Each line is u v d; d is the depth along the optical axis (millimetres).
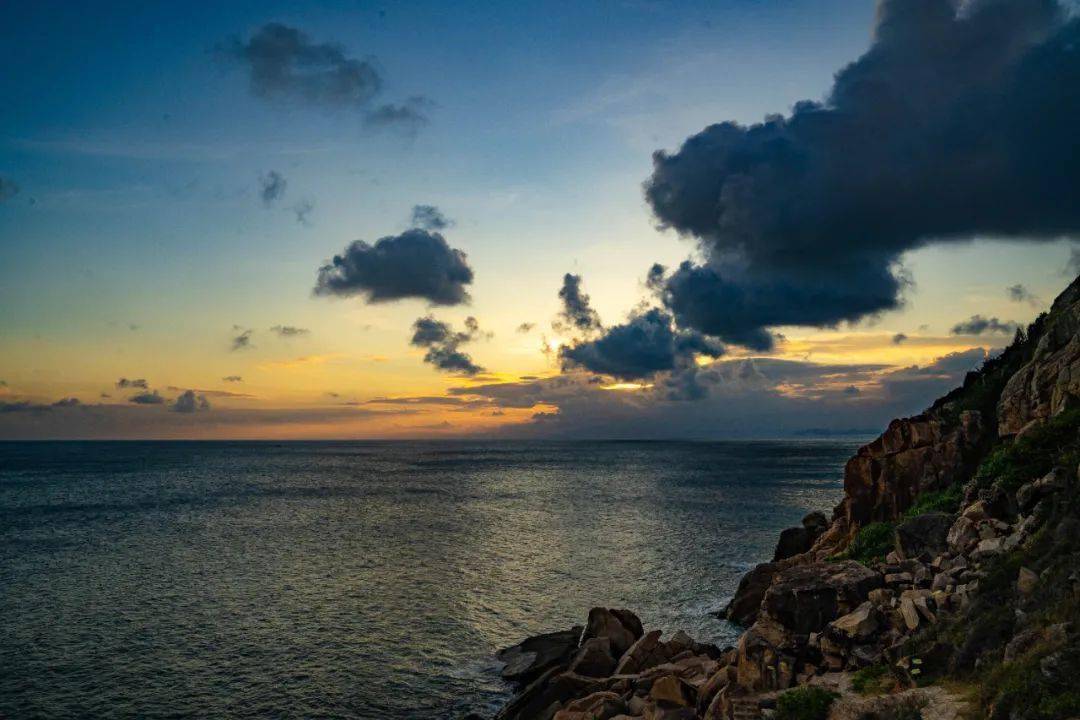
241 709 35031
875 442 46594
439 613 51312
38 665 40844
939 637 21141
